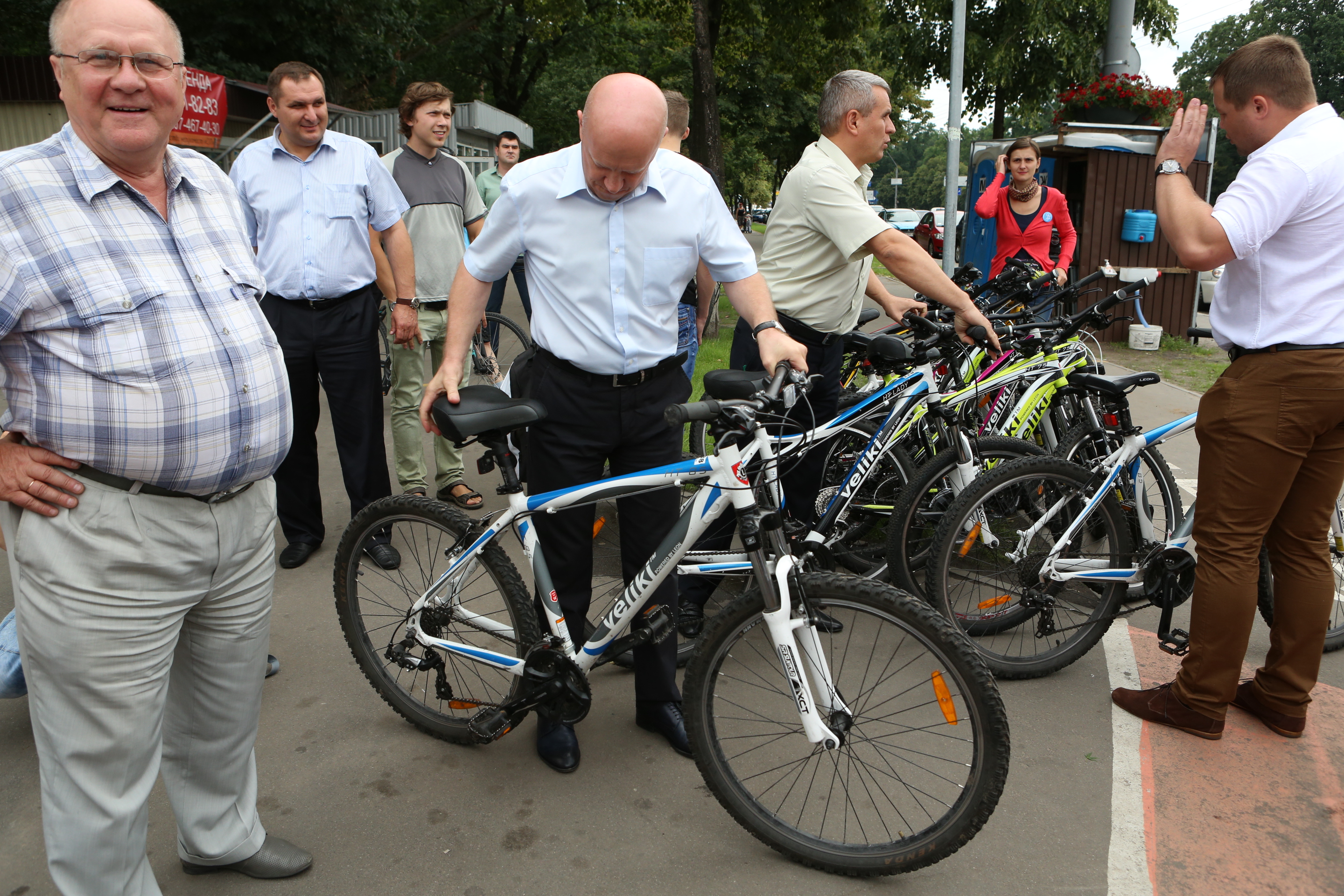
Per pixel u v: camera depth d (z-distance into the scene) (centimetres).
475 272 254
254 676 215
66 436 170
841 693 249
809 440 309
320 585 390
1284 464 259
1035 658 318
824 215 334
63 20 163
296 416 397
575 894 223
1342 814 251
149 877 202
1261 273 257
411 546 284
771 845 235
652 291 247
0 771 264
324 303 386
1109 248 913
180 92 174
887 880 228
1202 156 930
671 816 252
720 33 1658
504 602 264
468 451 594
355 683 317
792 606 228
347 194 384
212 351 181
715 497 233
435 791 262
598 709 304
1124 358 845
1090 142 891
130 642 182
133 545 178
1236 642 274
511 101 2731
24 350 168
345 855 236
